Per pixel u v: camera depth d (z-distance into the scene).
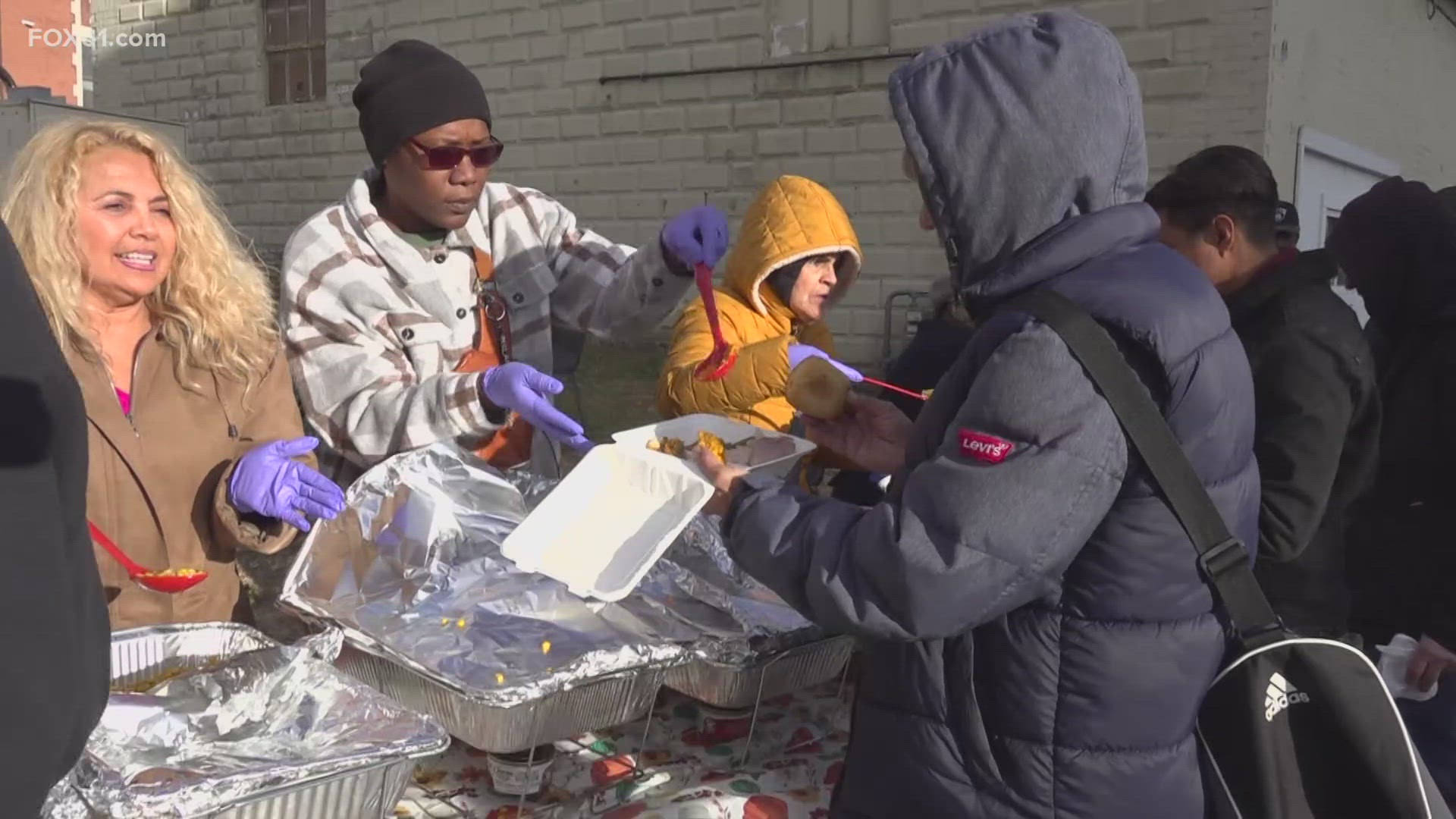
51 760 0.74
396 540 1.65
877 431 1.67
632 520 1.45
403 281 2.14
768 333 2.37
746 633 1.58
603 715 1.44
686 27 5.80
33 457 0.75
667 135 5.97
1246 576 1.17
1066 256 1.18
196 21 7.90
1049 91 1.17
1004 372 1.14
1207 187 2.14
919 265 5.23
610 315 2.44
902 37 5.15
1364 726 1.16
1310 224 5.00
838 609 1.18
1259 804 1.18
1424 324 2.35
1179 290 1.19
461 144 2.07
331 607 1.57
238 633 1.50
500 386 1.88
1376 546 2.44
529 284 2.37
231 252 1.82
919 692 1.24
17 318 0.75
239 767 1.10
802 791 1.52
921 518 1.14
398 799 1.20
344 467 2.17
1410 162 6.93
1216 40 4.30
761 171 5.67
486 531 1.68
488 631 1.51
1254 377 1.99
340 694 1.27
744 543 1.31
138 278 1.66
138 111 8.37
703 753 1.62
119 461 1.68
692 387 2.13
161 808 1.03
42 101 5.34
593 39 6.15
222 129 7.95
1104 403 1.13
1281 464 1.92
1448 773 2.31
